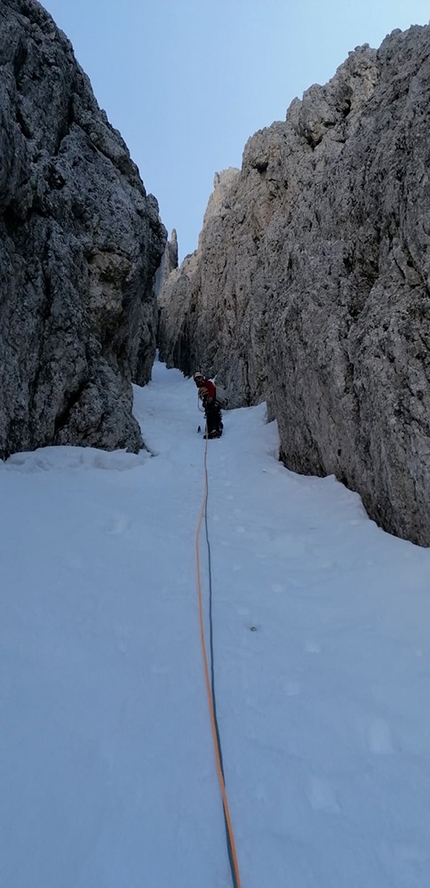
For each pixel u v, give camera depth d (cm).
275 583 361
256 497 592
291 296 668
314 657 271
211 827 171
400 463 407
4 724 199
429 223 442
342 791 188
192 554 408
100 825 165
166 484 652
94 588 320
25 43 812
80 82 1038
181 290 2962
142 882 149
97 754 194
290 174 1525
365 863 159
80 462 653
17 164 603
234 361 1634
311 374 582
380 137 581
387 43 693
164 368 2930
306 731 218
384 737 214
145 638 279
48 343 686
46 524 399
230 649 276
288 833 169
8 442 591
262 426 957
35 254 683
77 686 230
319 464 614
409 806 181
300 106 1595
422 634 283
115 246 890
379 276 534
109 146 1037
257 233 1744
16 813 164
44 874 146
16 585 297
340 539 432
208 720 223
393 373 435
